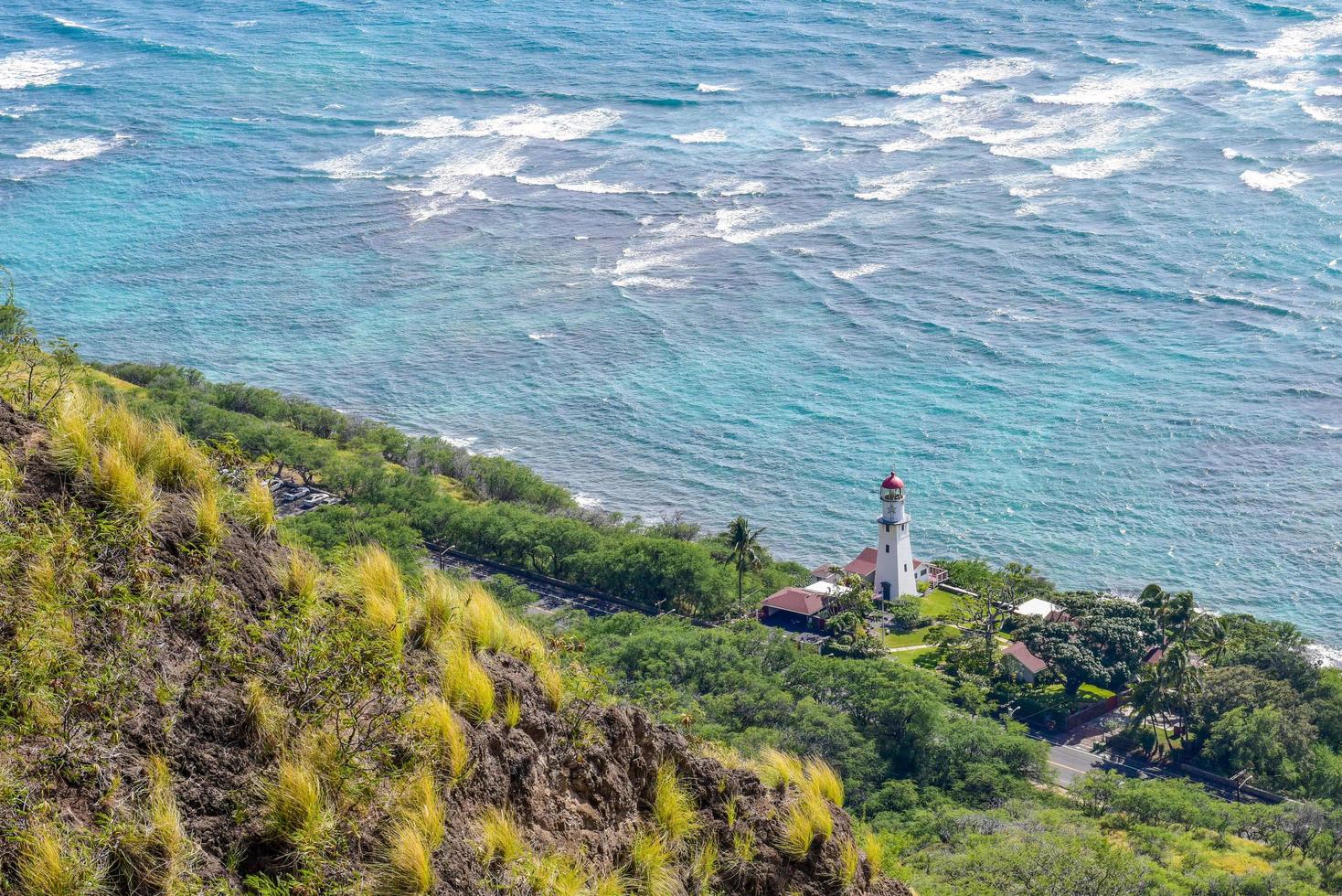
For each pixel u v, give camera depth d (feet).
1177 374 562.25
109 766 45.80
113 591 51.21
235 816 47.32
